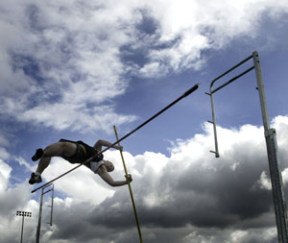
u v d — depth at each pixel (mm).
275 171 5062
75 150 6445
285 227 4805
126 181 6754
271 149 5191
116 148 6992
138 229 8609
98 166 6773
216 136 6289
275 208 4969
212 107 6504
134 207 8656
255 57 5746
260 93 5559
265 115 5410
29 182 6270
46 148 6211
